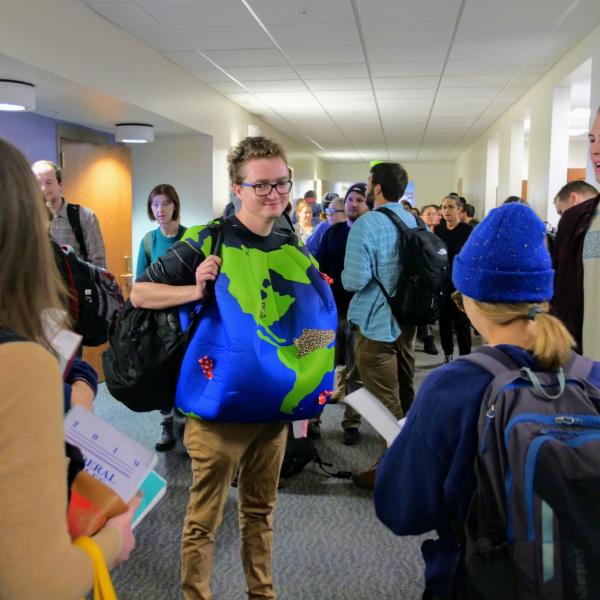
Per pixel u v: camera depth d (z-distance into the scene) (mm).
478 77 6055
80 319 2266
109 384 1686
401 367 2863
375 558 2271
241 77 5938
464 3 3924
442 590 1033
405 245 2596
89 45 3930
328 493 2795
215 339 1567
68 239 3420
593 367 1000
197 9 3992
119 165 5391
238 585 2076
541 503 808
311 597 2035
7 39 3125
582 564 790
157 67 5008
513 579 823
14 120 4613
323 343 1674
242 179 1642
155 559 2223
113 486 874
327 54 5137
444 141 11422
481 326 1044
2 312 706
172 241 3680
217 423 1622
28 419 617
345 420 3377
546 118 5883
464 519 939
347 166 16312
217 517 1702
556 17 4199
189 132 6141
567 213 2051
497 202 8906
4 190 703
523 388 899
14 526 598
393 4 3939
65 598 636
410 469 991
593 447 827
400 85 6387
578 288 1978
